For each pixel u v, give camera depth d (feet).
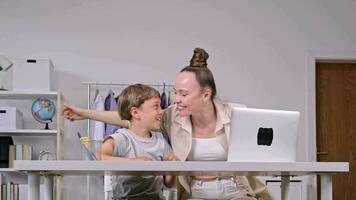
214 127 7.02
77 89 14.76
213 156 6.98
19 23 14.79
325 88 15.94
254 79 15.29
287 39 15.53
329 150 15.76
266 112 5.66
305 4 15.71
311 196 14.35
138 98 6.60
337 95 15.94
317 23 15.67
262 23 15.51
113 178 6.81
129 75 14.90
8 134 14.16
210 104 6.93
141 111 6.60
